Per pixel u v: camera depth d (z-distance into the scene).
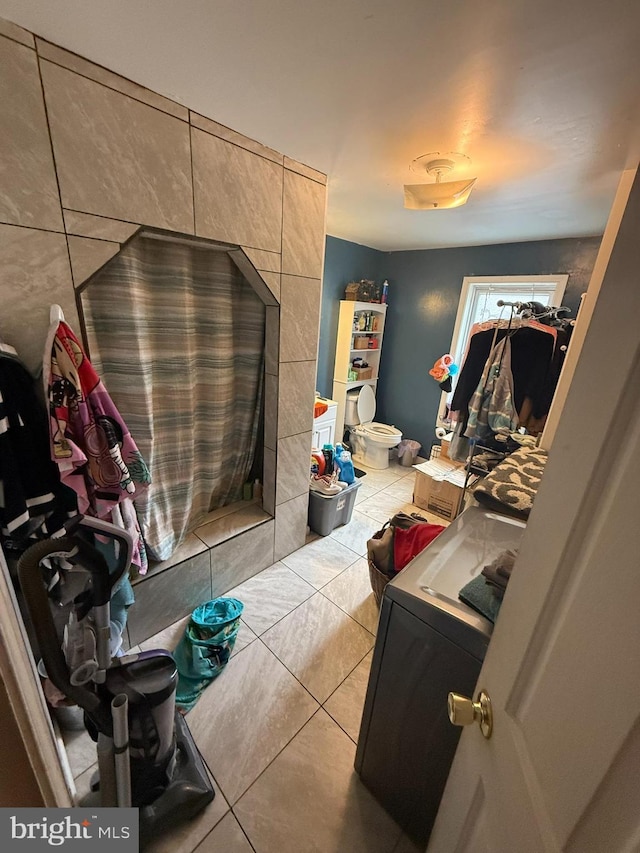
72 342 1.11
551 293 3.07
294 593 2.04
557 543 0.50
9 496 0.99
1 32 0.89
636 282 0.40
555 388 2.06
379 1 0.76
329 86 1.08
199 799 1.12
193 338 1.72
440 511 3.01
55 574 0.97
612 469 0.42
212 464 1.98
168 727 1.02
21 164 0.99
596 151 1.39
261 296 1.77
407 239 3.26
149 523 1.65
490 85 1.03
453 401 2.43
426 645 0.94
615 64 0.91
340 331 3.71
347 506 2.71
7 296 1.04
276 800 1.18
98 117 1.07
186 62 1.01
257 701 1.47
